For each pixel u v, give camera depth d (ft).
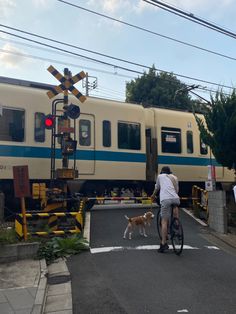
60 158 41.98
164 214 28.19
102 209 46.80
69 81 36.63
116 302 18.74
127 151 47.62
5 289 20.47
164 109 53.16
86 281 21.95
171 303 18.52
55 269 24.31
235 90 44.37
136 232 34.88
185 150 53.83
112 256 26.94
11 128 39.88
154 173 50.85
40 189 35.50
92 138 45.11
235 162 44.32
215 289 20.49
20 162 39.96
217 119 43.93
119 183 49.62
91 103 45.50
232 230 38.06
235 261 26.63
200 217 43.62
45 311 17.95
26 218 29.99
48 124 35.70
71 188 43.21
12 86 40.65
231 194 52.11
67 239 27.99
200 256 27.48
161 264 25.12
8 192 40.57
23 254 25.96
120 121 47.55
